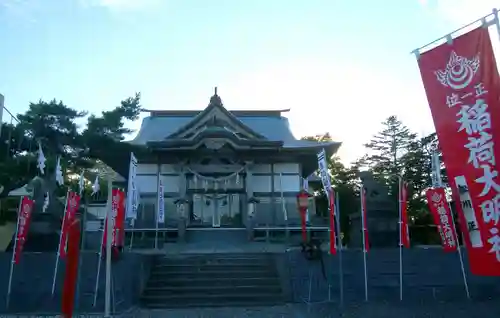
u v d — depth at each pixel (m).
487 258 9.55
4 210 25.47
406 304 15.77
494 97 9.45
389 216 19.53
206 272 17.80
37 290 15.18
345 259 16.98
